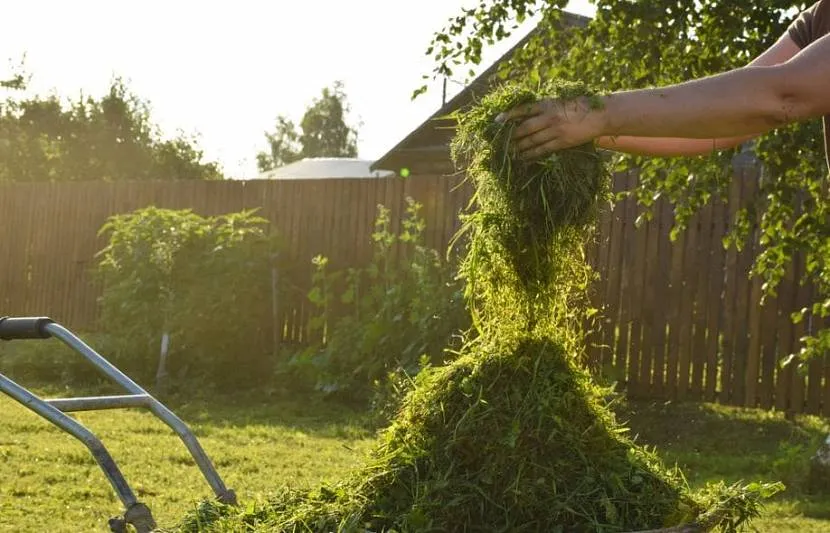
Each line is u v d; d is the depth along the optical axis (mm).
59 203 14305
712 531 2717
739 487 2785
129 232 11484
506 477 2650
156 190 13148
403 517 2613
